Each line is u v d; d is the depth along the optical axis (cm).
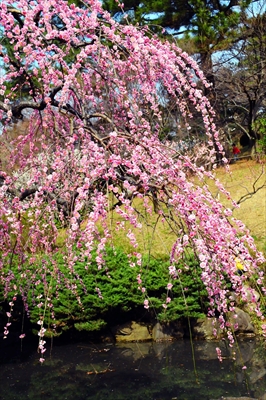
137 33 330
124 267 709
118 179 290
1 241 406
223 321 306
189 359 627
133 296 694
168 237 810
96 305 669
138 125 359
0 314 682
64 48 365
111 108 379
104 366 612
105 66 340
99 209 271
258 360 604
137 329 719
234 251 273
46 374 588
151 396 513
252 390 516
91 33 337
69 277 592
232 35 1451
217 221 262
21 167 412
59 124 377
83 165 278
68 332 707
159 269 700
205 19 1388
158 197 285
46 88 330
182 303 680
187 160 286
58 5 332
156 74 367
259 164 1382
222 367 593
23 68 333
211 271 293
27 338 709
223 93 1620
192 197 260
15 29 321
